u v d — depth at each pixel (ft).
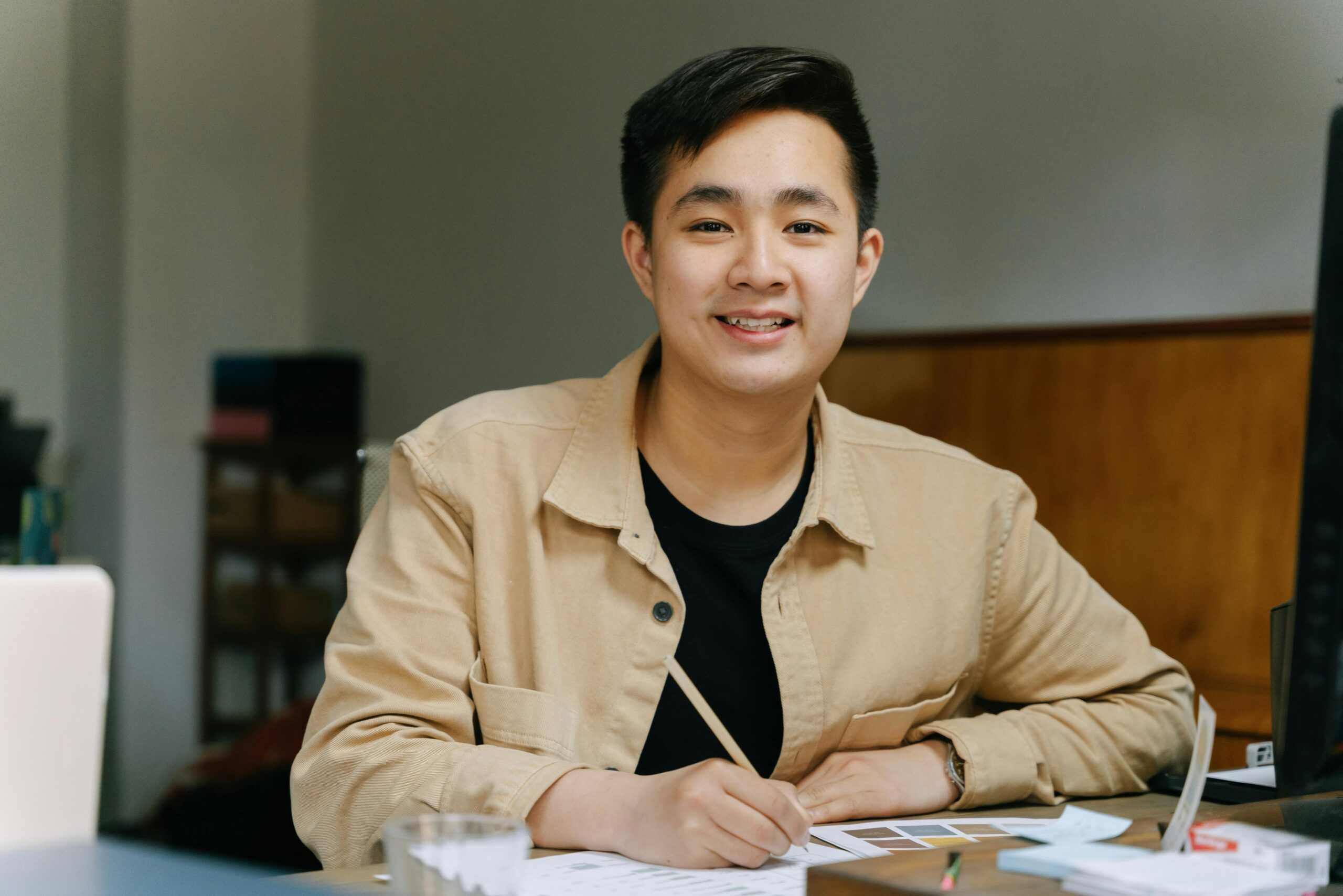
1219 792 4.19
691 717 4.06
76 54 16.81
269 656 15.96
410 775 3.47
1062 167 9.52
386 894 2.64
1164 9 9.01
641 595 4.05
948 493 4.52
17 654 2.07
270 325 17.78
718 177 3.81
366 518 5.42
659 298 3.97
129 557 16.70
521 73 13.99
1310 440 2.69
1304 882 2.45
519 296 13.98
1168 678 4.66
